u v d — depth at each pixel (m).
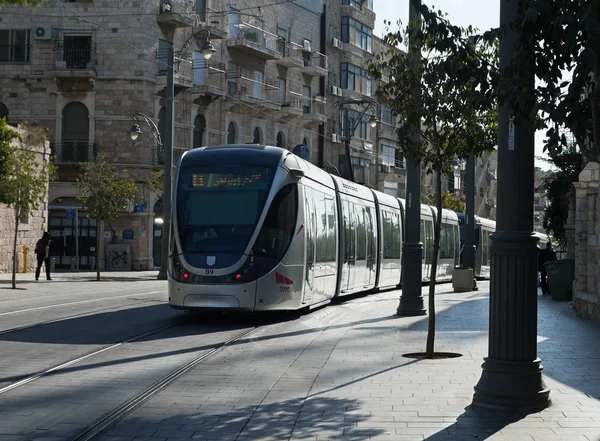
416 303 20.81
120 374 11.77
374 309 22.89
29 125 42.56
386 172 73.00
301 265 19.95
